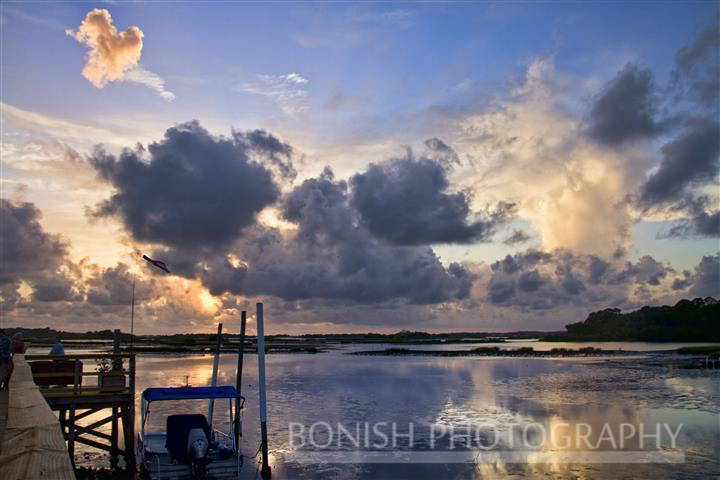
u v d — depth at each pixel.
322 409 31.05
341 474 18.55
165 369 59.84
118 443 22.39
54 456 4.72
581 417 28.00
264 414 19.20
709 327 178.12
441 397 35.84
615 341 186.38
